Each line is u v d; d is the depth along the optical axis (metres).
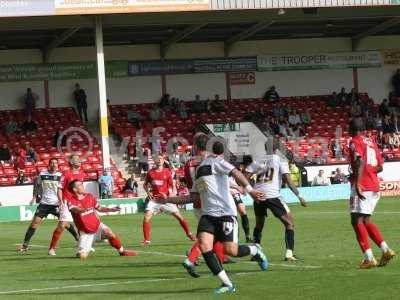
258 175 27.84
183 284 23.00
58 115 79.06
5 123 75.94
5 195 67.69
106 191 65.25
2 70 78.94
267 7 66.38
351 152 24.20
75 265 28.97
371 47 88.69
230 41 84.50
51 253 33.06
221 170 20.88
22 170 69.19
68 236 43.06
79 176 31.55
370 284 21.53
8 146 74.12
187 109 82.12
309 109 84.69
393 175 76.44
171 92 84.12
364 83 88.38
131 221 53.34
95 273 26.45
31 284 24.53
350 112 84.81
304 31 84.00
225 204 20.95
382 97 88.69
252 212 57.03
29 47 80.31
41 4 62.75
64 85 80.81
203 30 80.06
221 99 85.19
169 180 36.56
